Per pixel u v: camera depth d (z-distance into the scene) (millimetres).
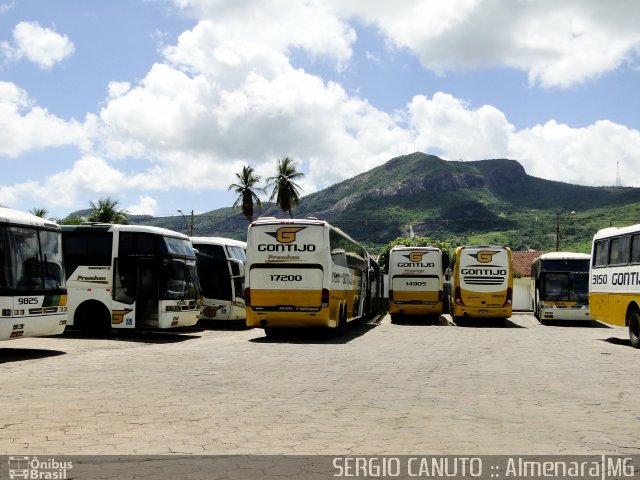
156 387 9656
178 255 20500
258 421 7180
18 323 13750
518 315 44625
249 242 20391
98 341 18453
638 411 8070
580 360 14688
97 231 19938
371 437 6445
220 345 17828
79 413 7539
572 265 32469
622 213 159375
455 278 30344
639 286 18109
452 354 15781
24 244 14227
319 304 19938
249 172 71250
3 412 7574
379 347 17672
